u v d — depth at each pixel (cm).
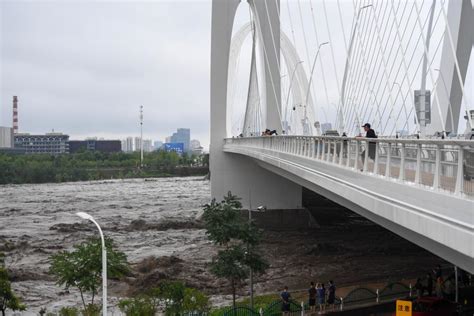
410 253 4834
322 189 3116
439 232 1391
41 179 16625
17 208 9025
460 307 2658
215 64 7138
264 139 5088
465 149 1370
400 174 1809
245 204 6744
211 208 3338
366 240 5519
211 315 2950
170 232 6284
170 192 12025
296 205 6681
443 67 3703
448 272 3816
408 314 2277
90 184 15338
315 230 6256
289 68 9531
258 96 7919
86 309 2942
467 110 2386
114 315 3119
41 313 3030
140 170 19388
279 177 6688
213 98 7088
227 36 7212
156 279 4034
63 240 5850
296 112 8838
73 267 2938
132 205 9256
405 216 1634
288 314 2939
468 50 3612
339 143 2756
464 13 3581
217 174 6869
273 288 3834
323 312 2897
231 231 3169
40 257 5044
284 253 4988
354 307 2964
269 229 6388
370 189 2053
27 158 19825
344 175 2473
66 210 8681
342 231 6162
